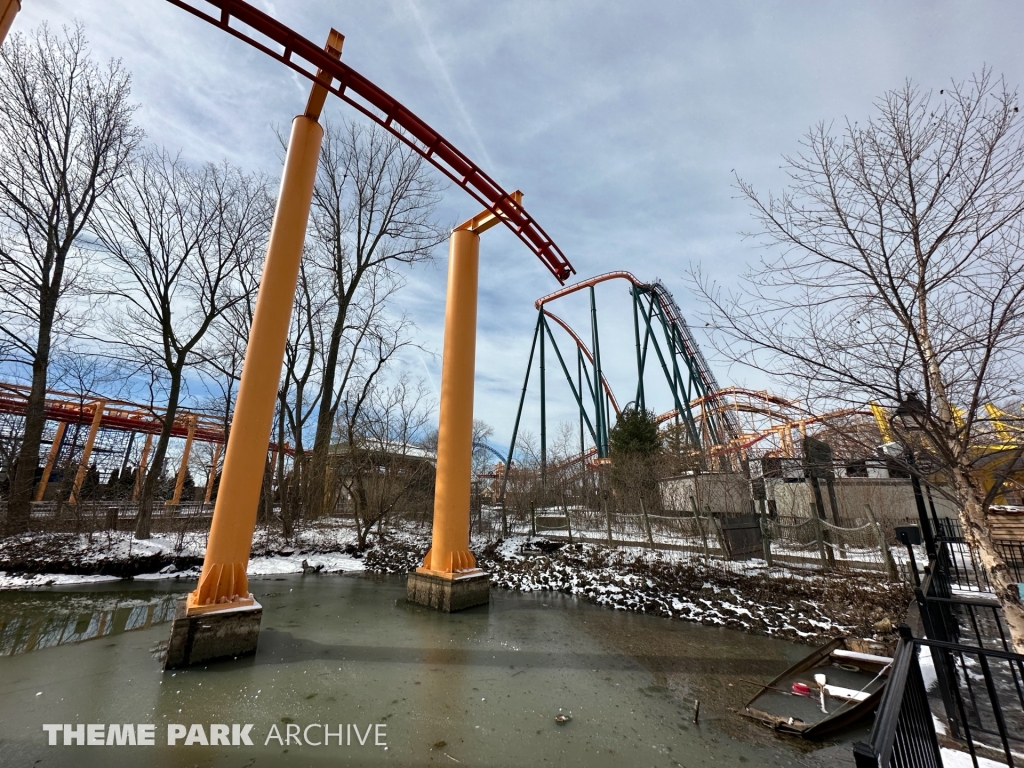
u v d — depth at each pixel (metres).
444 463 10.27
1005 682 4.79
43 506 17.48
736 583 9.88
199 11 7.83
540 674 6.13
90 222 15.95
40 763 3.92
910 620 7.18
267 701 5.17
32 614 8.70
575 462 31.22
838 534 12.73
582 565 12.59
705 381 29.53
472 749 4.27
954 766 3.42
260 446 7.04
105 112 15.88
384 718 4.84
